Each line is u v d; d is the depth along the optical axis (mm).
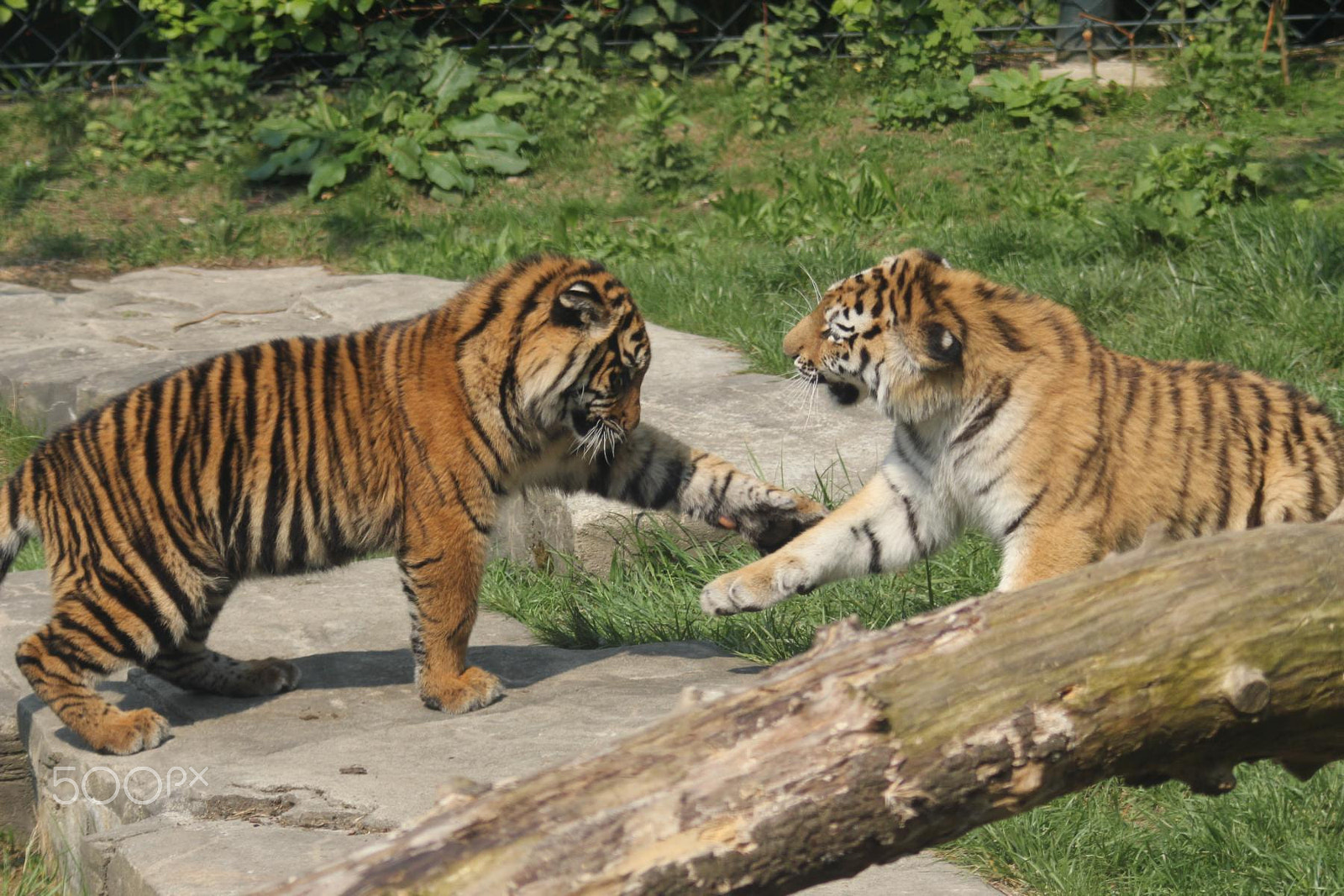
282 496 9031
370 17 27688
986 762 3887
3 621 11414
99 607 8859
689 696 4105
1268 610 4031
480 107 26156
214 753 8711
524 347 8898
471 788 3918
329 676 10109
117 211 24906
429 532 9039
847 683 3906
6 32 28234
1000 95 24688
